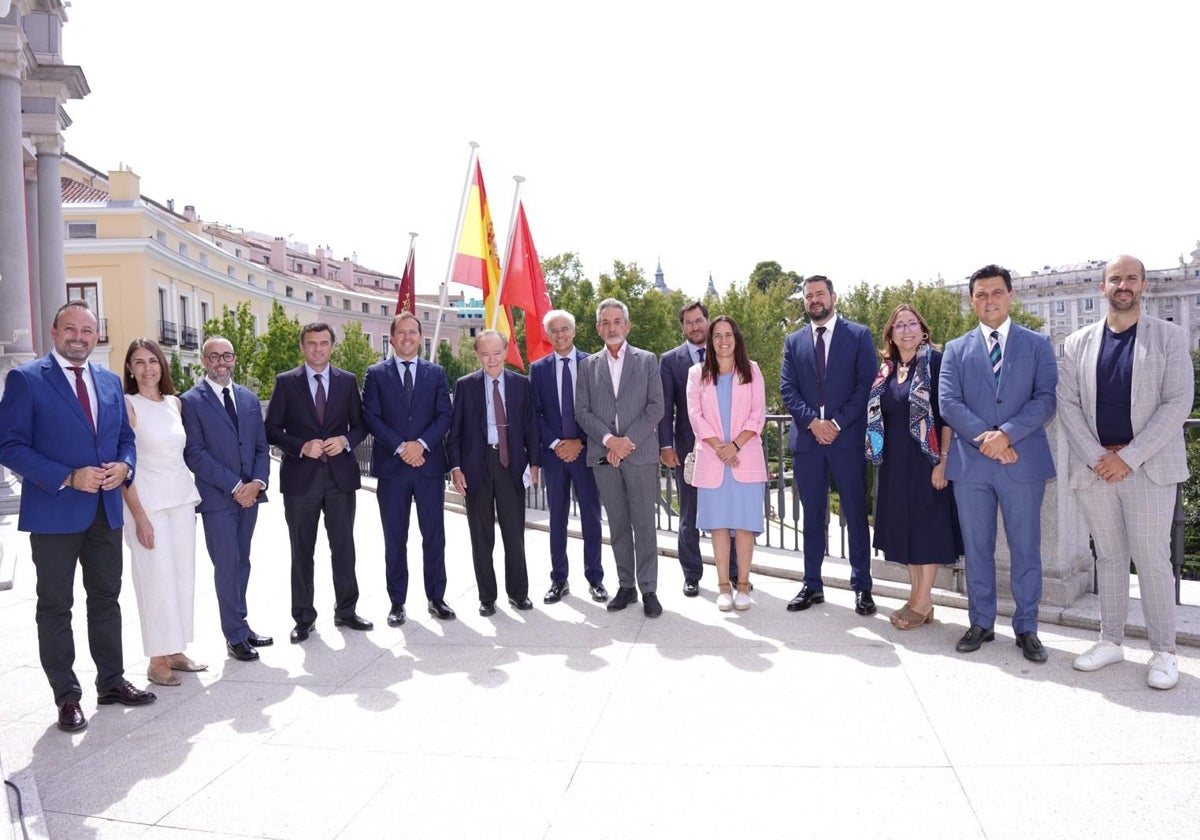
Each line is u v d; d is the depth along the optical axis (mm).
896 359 5008
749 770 3127
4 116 12984
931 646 4605
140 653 4984
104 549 4047
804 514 5523
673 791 2979
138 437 4371
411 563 7770
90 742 3611
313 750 3445
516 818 2818
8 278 13031
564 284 44812
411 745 3465
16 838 2621
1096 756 3160
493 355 5707
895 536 4898
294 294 62594
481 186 10336
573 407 6016
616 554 5723
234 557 4840
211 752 3457
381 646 4969
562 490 6023
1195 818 2697
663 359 6203
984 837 2615
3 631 5434
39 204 16438
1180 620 4652
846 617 5262
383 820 2836
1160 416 3936
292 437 5223
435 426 5582
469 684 4207
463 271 10227
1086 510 4223
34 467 3725
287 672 4527
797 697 3867
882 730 3459
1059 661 4281
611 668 4379
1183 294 97438
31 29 16328
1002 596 5234
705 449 5543
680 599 5891
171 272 42438
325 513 5379
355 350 51031
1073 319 97562
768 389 43406
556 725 3623
